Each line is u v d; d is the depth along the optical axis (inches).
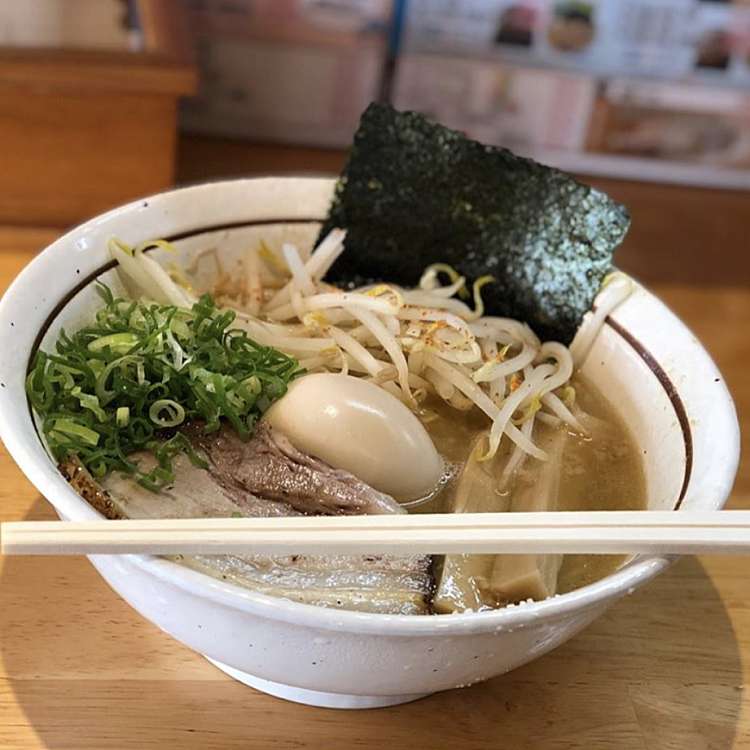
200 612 7.7
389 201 12.9
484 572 9.1
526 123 20.3
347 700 9.3
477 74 19.5
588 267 12.3
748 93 19.9
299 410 10.1
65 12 15.3
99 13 15.4
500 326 12.5
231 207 12.4
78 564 10.4
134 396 9.7
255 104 19.6
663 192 20.9
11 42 14.3
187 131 19.9
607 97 19.9
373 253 13.1
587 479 11.2
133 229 11.5
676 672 10.2
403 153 12.6
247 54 18.9
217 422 9.9
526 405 11.6
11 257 14.8
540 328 12.8
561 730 9.4
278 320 12.5
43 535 7.4
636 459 11.4
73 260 10.6
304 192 12.9
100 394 9.6
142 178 15.5
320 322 11.9
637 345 11.8
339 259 13.1
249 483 9.6
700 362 10.9
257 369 10.4
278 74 19.2
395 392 11.4
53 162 15.0
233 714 9.2
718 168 21.0
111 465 9.3
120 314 10.8
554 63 19.4
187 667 9.6
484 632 7.4
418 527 8.2
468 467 10.6
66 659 9.4
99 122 14.7
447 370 11.6
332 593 8.6
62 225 15.7
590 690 9.8
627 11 18.7
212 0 18.1
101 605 10.0
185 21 15.6
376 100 19.7
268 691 9.4
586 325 12.3
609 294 12.1
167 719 9.0
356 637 7.4
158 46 14.8
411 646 7.6
